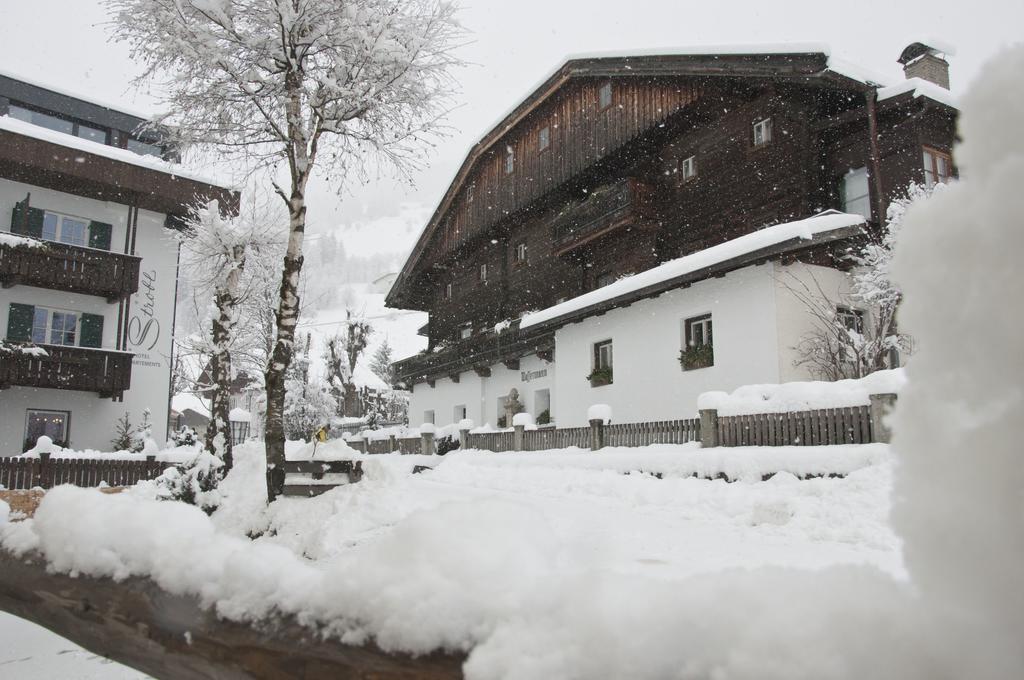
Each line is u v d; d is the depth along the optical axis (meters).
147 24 10.24
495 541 0.80
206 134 10.91
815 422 10.40
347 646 0.81
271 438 8.59
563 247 22.28
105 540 1.28
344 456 8.18
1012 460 0.43
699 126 18.94
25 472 15.72
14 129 20.69
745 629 0.55
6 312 21.47
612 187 20.19
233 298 14.62
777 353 13.70
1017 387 0.44
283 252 19.19
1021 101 0.43
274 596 0.94
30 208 22.06
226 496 9.12
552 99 24.16
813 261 14.35
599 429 15.11
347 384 40.12
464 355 26.61
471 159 28.12
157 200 23.47
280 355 8.92
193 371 33.62
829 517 7.00
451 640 0.72
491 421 25.91
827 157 16.27
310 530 7.33
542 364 22.94
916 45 17.27
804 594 0.57
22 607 1.43
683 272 15.34
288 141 10.16
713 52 16.73
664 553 5.61
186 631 1.03
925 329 0.48
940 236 0.46
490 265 28.64
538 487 11.64
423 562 0.80
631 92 20.41
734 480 10.08
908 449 0.50
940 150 15.12
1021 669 0.44
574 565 0.87
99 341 23.03
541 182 24.34
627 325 18.03
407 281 32.75
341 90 10.26
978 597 0.46
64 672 3.74
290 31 10.11
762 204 16.75
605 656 0.59
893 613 0.51
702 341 16.03
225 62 10.18
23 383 20.81
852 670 0.48
